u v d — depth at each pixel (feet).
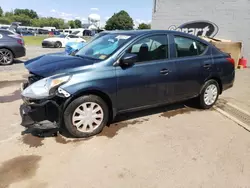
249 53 34.96
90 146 10.78
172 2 38.09
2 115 14.02
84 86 10.72
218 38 36.06
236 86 22.93
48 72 10.82
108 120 12.58
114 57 11.72
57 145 10.78
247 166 9.62
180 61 13.88
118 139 11.50
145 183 8.45
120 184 8.37
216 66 15.64
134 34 12.84
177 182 8.55
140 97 12.62
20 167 9.14
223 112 15.60
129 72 11.95
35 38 110.22
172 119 14.24
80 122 11.28
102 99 11.66
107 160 9.75
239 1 33.78
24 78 23.70
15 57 32.55
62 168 9.16
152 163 9.64
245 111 16.02
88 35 100.73
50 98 10.33
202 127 13.19
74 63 11.38
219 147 11.05
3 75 24.73
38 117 10.61
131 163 9.59
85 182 8.42
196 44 14.98
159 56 13.17
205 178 8.81
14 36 32.24
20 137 11.43
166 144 11.18
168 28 39.42
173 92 13.89
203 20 36.63
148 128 12.84
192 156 10.23
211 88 15.97
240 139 11.89
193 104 16.75
